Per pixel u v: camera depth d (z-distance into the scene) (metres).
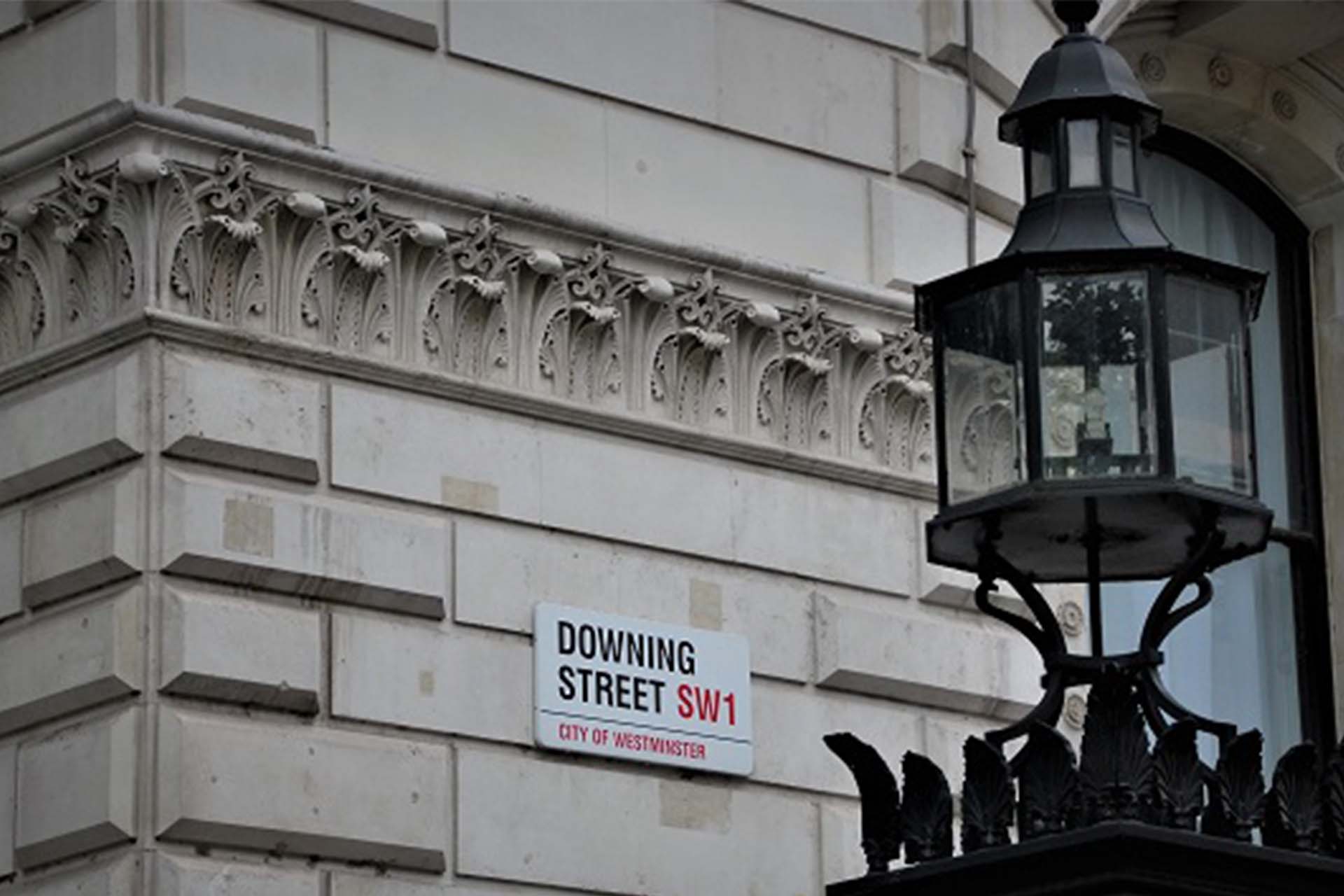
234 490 14.36
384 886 14.48
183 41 14.73
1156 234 12.56
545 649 15.20
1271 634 21.38
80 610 14.34
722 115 16.55
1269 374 21.80
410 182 15.05
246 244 14.59
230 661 14.16
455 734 14.84
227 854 14.06
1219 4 20.94
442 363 15.20
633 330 15.90
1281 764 11.97
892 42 17.39
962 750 16.72
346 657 14.55
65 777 14.20
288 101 14.99
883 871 12.24
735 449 16.17
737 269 16.19
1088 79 12.67
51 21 15.23
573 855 15.09
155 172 14.33
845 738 12.44
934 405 14.93
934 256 17.25
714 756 15.68
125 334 14.41
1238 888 11.60
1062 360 12.26
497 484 15.25
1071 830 11.73
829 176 16.92
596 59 16.12
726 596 15.96
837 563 16.47
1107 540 12.53
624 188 16.08
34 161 14.84
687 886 15.46
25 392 14.92
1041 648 12.24
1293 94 21.77
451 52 15.60
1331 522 21.67
